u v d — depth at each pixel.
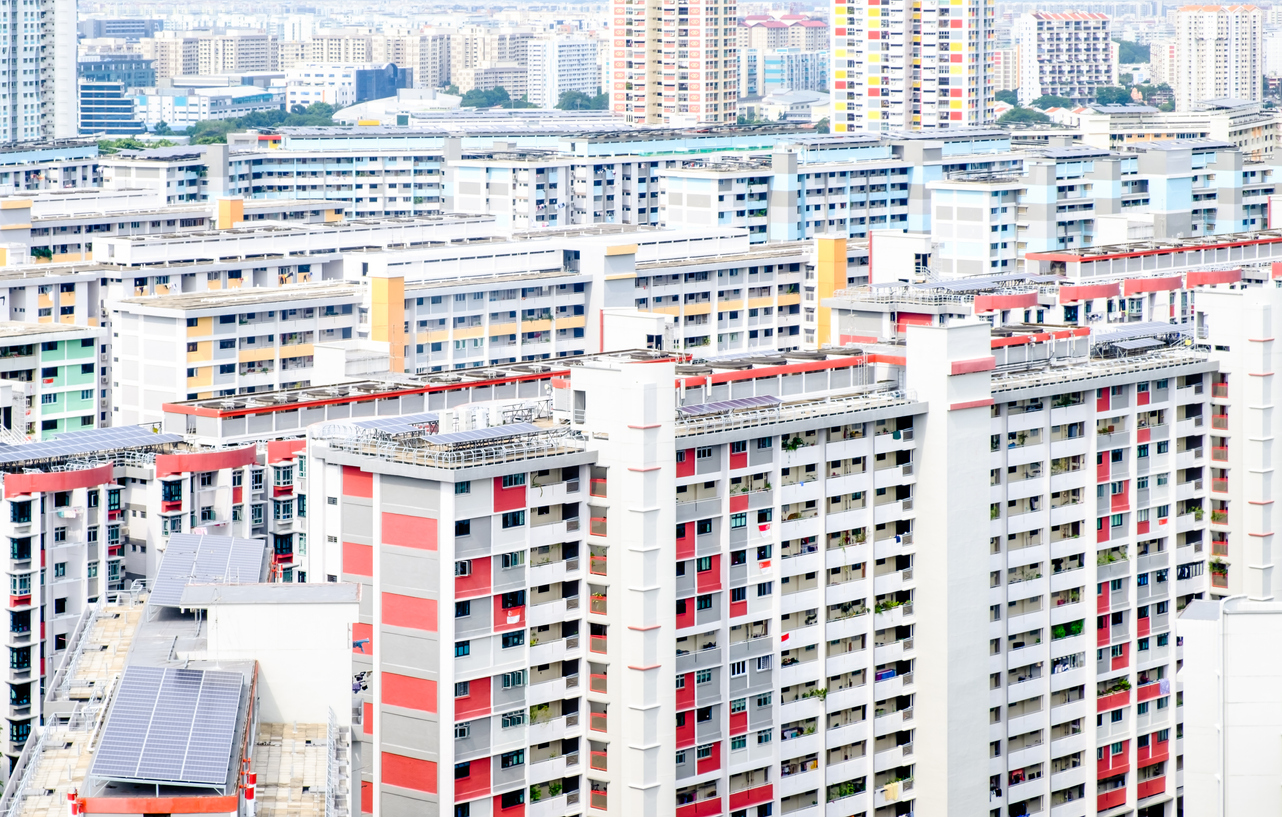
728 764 195.75
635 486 185.75
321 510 188.75
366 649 186.38
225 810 137.50
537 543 186.25
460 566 181.38
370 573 185.50
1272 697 156.00
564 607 188.38
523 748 187.12
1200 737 159.88
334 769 157.12
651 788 189.12
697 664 192.38
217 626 165.00
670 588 189.12
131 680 154.12
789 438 198.88
